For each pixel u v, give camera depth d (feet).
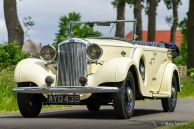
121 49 44.88
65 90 42.24
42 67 44.16
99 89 41.78
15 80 43.96
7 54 84.69
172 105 52.19
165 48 51.96
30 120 41.57
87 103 43.39
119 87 42.27
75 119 42.63
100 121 40.83
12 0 100.01
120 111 42.39
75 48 43.39
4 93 59.88
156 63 49.39
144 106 59.93
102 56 43.83
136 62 44.68
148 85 47.34
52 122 39.88
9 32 100.12
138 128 35.96
